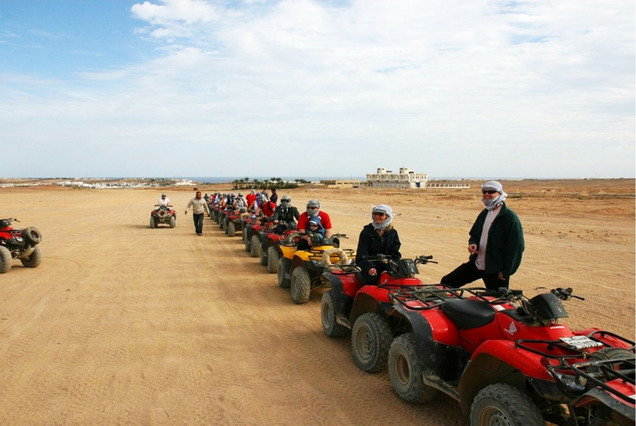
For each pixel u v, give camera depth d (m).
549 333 3.56
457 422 4.28
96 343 6.27
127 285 9.74
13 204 40.06
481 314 4.13
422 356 4.30
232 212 19.55
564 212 28.30
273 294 9.12
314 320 7.41
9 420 4.26
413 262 5.48
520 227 5.37
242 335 6.67
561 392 3.11
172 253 14.22
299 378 5.22
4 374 5.26
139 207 38.59
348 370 5.44
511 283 9.67
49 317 7.41
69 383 5.04
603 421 3.00
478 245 5.71
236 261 12.88
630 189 70.00
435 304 4.70
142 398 4.71
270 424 4.24
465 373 3.79
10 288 9.35
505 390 3.38
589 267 11.44
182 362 5.66
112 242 16.56
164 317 7.50
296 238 9.43
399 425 4.23
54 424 4.21
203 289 9.48
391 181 122.31
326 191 77.19
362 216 26.89
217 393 4.84
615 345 3.74
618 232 18.75
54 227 21.72
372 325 5.22
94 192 76.75
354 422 4.28
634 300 8.29
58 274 10.79
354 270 6.72
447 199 44.28
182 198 58.03
